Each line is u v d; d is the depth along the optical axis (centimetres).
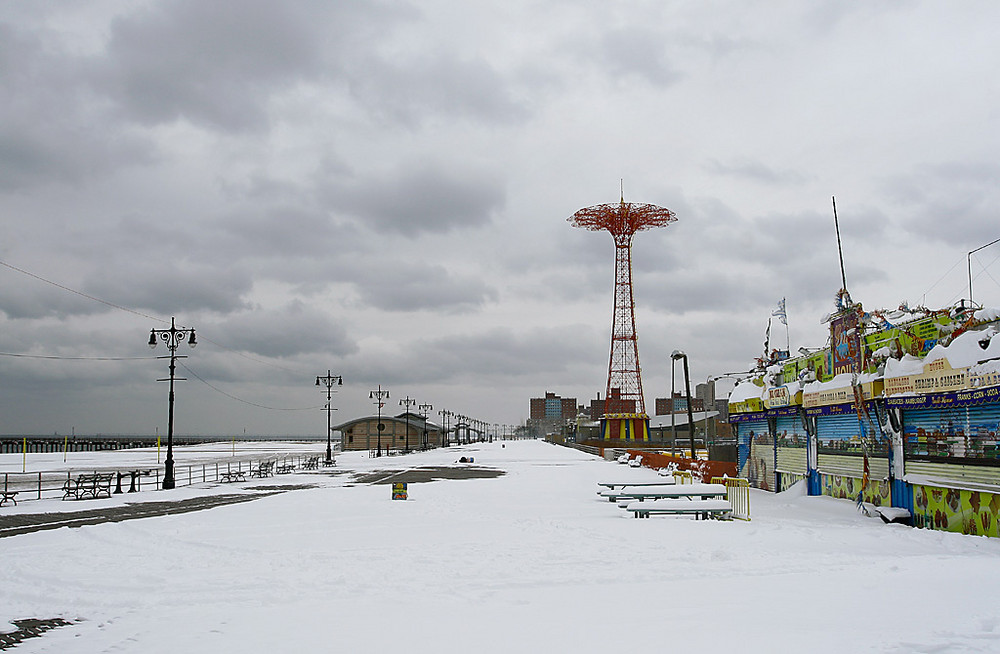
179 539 1597
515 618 845
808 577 1084
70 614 928
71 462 7644
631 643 711
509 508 2302
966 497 1750
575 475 4234
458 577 1138
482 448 13100
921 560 1242
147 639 793
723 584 1037
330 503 2470
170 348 3475
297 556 1357
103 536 1627
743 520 1967
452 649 715
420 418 16500
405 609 915
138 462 7488
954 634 699
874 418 2191
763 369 3425
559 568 1205
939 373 1808
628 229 10356
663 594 970
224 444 19762
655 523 1852
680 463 3416
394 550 1421
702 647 685
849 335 2406
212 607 957
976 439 1727
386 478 4053
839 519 2094
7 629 853
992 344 1630
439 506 2367
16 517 2088
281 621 861
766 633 729
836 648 662
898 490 2045
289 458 7462
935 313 1939
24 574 1185
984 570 1123
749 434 3547
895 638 689
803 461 2833
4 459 8744
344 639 765
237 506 2372
